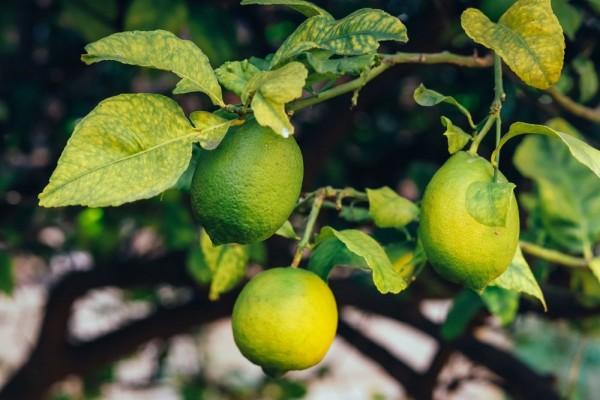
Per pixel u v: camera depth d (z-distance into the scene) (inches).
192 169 41.3
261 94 34.4
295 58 36.8
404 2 56.5
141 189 34.3
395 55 38.7
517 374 71.5
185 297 93.0
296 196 36.2
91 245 77.4
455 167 36.4
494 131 54.4
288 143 35.9
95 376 100.6
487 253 35.8
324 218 60.1
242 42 67.1
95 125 34.2
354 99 37.6
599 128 54.5
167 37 35.1
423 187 57.0
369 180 74.4
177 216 65.3
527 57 36.9
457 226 35.8
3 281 66.6
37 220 76.0
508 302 47.9
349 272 80.7
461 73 56.8
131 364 121.0
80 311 119.6
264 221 35.8
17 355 111.2
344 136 68.0
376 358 79.7
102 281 77.1
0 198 70.6
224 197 35.6
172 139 34.9
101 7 55.0
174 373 105.8
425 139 72.4
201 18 53.5
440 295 60.4
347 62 36.4
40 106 76.4
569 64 50.2
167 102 34.9
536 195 50.4
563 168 48.5
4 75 74.5
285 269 37.8
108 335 81.7
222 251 43.7
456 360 83.7
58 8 71.2
